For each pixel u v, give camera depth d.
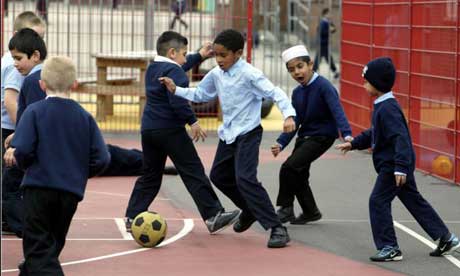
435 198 25.17
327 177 28.47
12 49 18.28
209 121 38.91
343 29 36.06
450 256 18.81
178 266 17.88
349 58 35.38
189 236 20.56
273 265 18.02
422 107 28.83
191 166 20.66
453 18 26.52
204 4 41.34
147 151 20.84
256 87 19.59
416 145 29.33
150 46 40.12
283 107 19.50
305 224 21.81
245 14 43.38
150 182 20.92
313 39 51.97
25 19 20.56
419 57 28.91
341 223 22.02
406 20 29.72
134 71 46.47
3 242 19.69
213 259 18.48
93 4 52.50
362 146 19.23
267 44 52.09
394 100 18.27
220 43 19.55
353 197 25.38
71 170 15.38
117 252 19.02
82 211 23.28
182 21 39.59
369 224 21.91
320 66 53.19
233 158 20.12
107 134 36.41
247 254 18.92
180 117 20.25
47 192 15.30
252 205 19.52
